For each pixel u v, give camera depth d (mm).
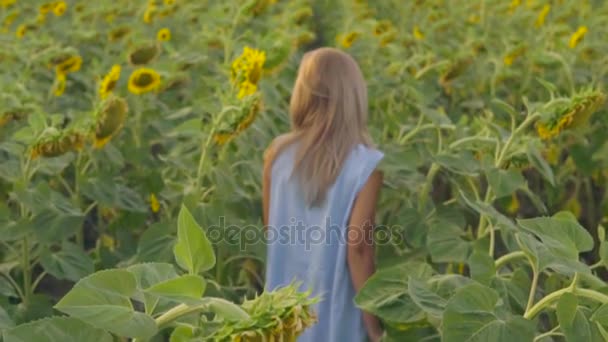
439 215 5496
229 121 5465
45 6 11523
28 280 5535
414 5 14008
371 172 4574
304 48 13297
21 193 5258
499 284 3916
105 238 6961
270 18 11148
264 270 6523
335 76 4633
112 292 2463
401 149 5945
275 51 6633
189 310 2471
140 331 2426
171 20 11859
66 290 7852
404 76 8398
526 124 5215
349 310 4641
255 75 5746
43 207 5250
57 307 2418
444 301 3338
